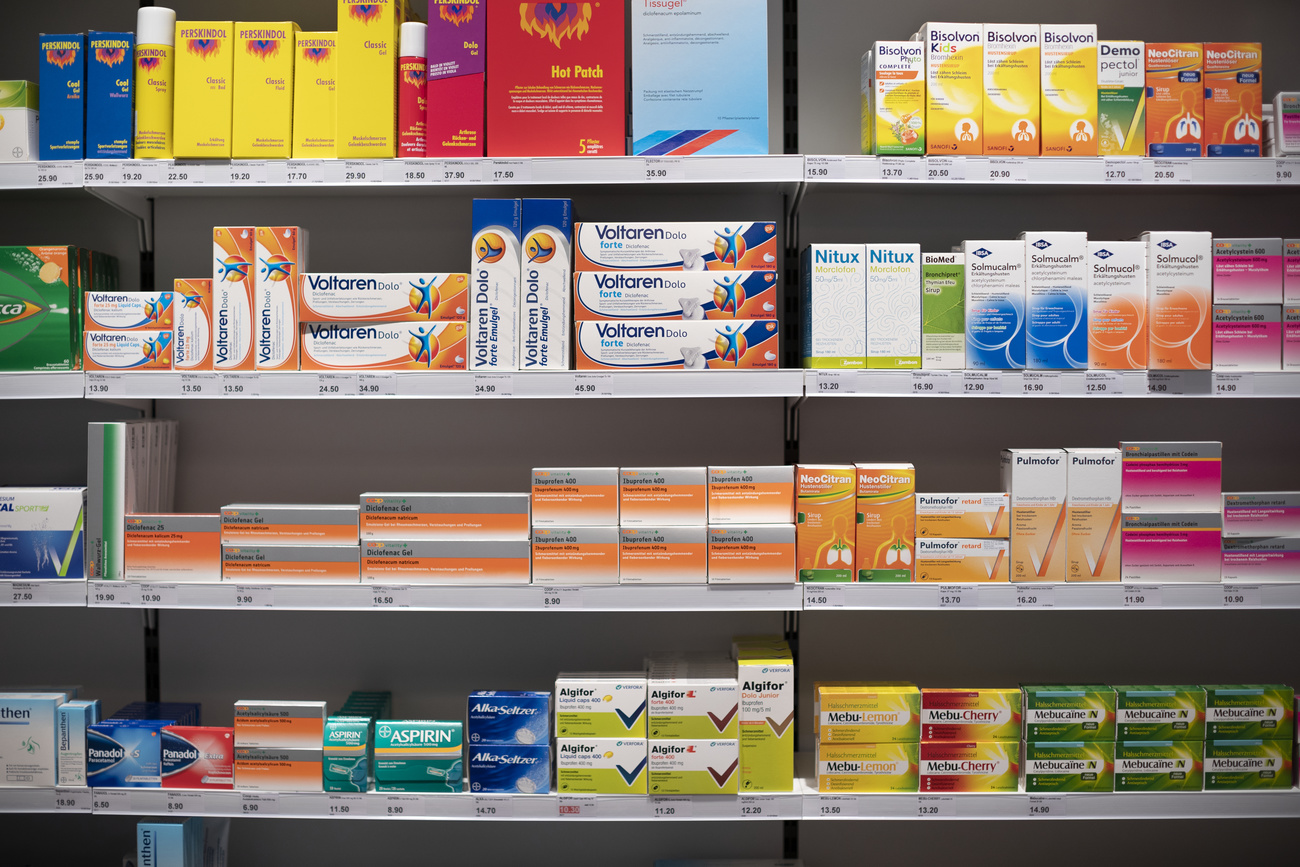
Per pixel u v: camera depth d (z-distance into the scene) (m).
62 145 1.96
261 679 2.34
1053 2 2.29
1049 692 1.92
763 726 1.92
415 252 2.31
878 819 2.11
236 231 1.94
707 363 1.91
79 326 2.02
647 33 1.93
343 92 1.93
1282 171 1.91
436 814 1.92
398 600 1.91
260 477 2.32
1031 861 2.30
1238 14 2.29
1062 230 2.30
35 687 2.14
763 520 1.92
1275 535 1.90
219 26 1.94
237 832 2.32
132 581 1.94
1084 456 1.91
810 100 2.30
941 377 1.89
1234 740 1.92
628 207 2.28
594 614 2.33
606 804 1.91
